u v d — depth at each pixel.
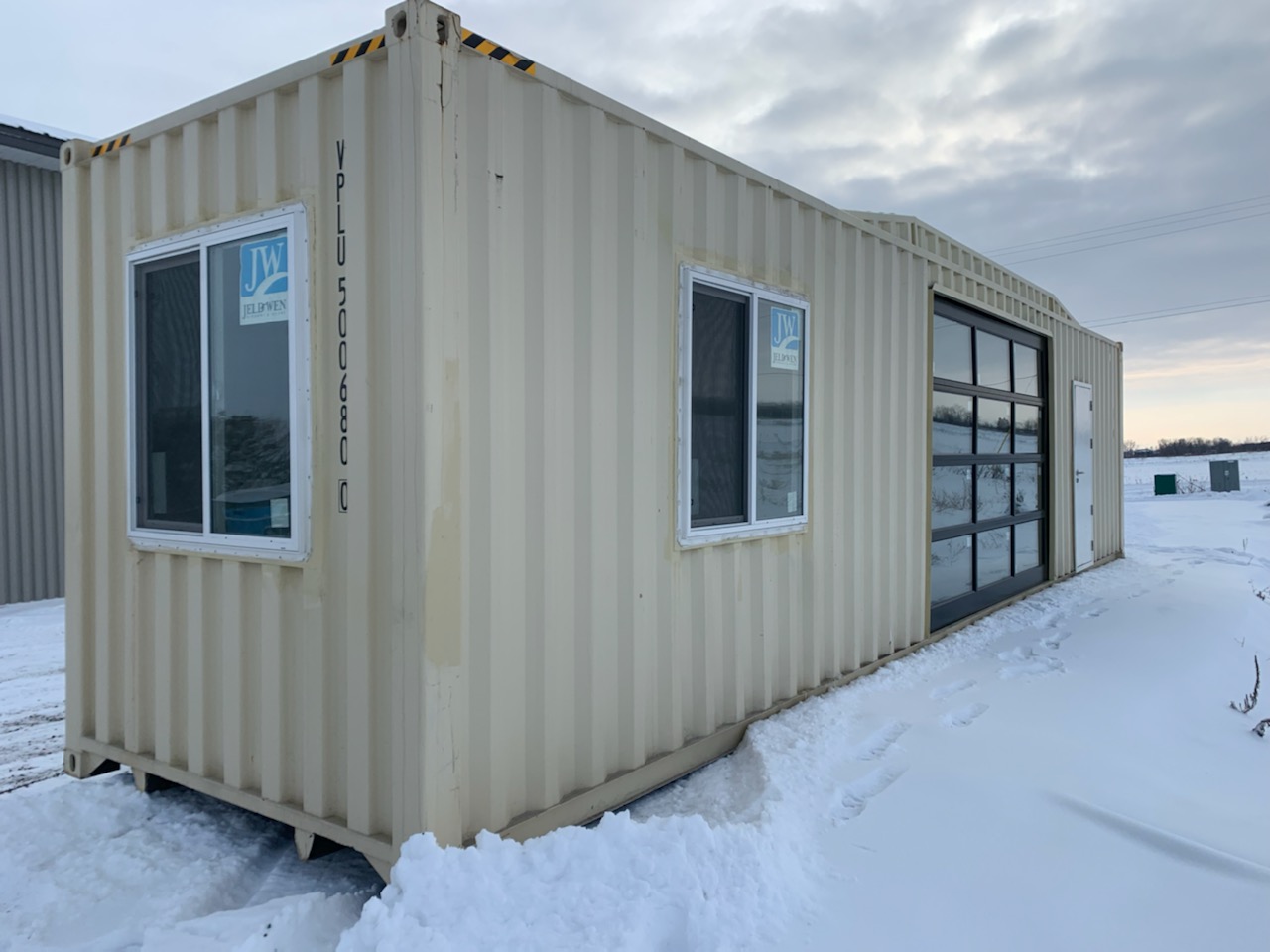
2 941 2.48
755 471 4.18
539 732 2.99
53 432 8.59
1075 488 9.91
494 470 2.77
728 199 4.04
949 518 6.84
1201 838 3.02
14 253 8.32
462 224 2.66
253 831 3.22
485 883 2.35
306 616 2.85
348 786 2.75
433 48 2.54
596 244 3.20
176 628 3.34
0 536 8.20
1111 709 4.54
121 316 3.58
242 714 3.06
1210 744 4.28
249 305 3.04
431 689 2.54
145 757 3.45
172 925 2.51
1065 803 3.25
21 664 5.95
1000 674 5.33
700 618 3.85
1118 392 11.77
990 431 7.71
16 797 3.43
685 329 3.69
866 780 3.52
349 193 2.72
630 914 2.27
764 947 2.30
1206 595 8.47
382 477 2.68
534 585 2.98
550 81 2.99
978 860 2.84
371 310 2.68
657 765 3.55
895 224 5.96
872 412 5.41
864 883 2.69
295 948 2.38
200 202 3.22
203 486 3.19
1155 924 2.47
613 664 3.34
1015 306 8.07
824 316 4.84
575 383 3.16
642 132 3.43
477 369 2.73
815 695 4.76
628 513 3.39
